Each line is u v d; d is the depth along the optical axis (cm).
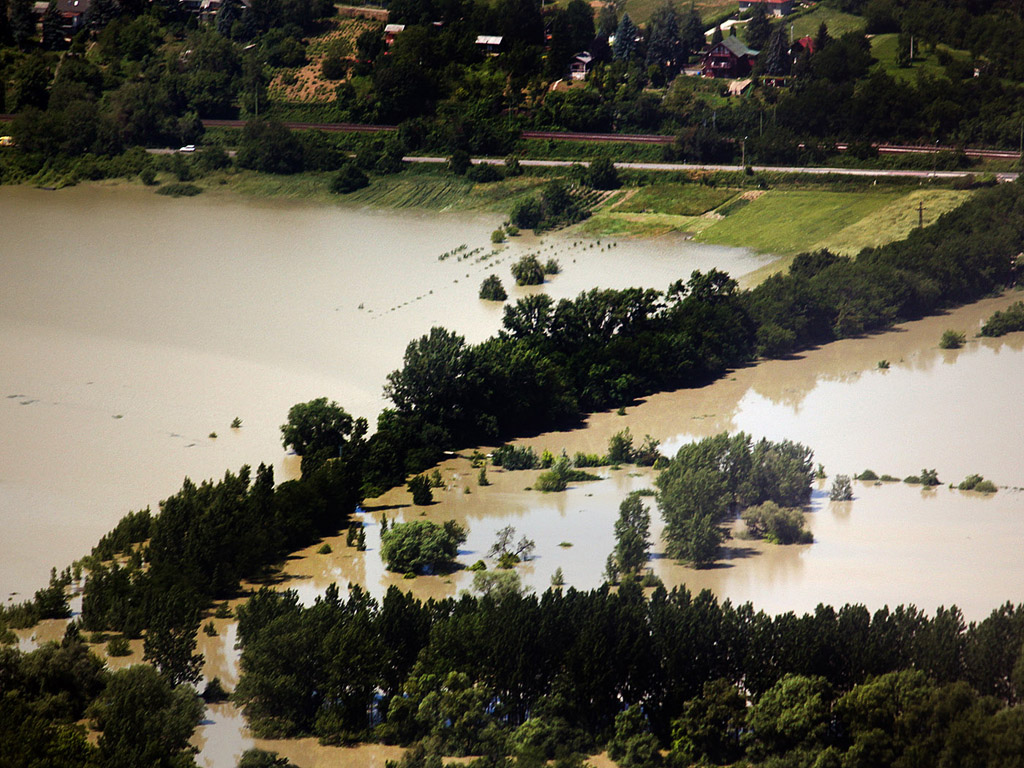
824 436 15150
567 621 8825
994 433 14975
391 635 9019
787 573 10994
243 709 8975
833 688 8381
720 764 8138
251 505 11856
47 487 13600
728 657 8631
